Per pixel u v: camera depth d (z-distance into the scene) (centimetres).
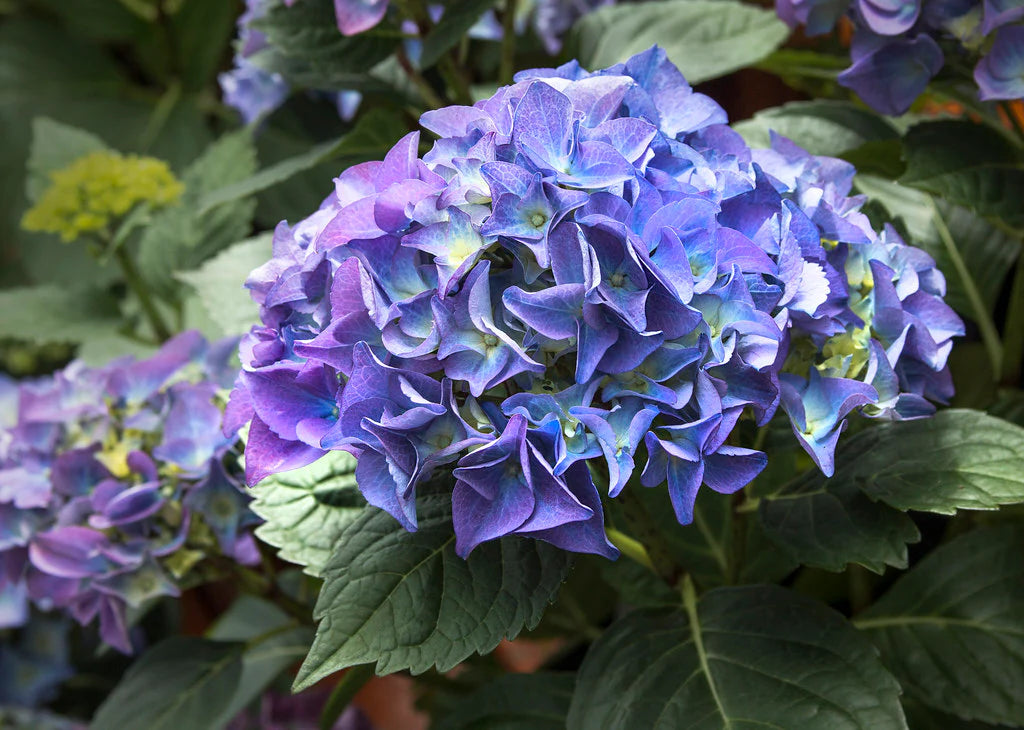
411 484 47
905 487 54
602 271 47
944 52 60
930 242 70
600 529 47
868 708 52
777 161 53
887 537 54
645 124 49
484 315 47
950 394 56
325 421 50
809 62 72
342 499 58
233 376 65
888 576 71
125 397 65
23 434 64
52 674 106
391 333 47
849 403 49
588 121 50
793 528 55
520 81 52
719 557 67
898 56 60
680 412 48
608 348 47
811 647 54
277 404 50
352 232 48
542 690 65
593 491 47
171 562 63
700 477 47
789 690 53
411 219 48
